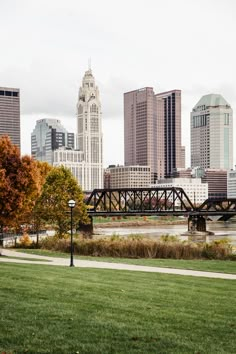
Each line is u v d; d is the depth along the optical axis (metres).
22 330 15.42
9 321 16.45
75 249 52.31
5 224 55.91
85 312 18.14
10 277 26.53
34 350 13.63
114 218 196.75
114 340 14.72
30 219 66.38
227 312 19.23
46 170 97.75
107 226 168.62
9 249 56.03
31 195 55.81
